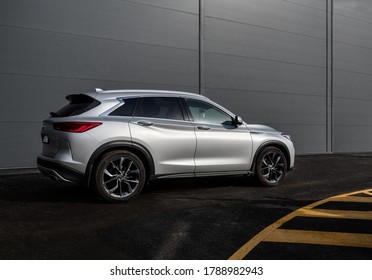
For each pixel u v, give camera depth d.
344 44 13.78
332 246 3.27
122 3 9.10
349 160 10.88
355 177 7.48
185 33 10.05
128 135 4.87
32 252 3.09
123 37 9.12
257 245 3.29
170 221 4.05
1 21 7.69
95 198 5.16
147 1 9.46
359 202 5.04
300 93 12.46
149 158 5.04
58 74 8.30
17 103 7.84
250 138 5.94
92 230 3.71
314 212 4.46
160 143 5.11
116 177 4.83
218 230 3.73
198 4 10.27
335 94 13.48
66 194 5.43
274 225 3.90
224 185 6.33
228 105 10.83
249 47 11.24
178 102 5.45
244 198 5.26
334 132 13.45
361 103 14.35
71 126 4.61
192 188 6.02
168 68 9.79
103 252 3.11
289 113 12.17
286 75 12.09
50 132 4.91
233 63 10.92
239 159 5.83
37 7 8.05
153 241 3.39
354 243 3.35
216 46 10.60
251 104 11.30
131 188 4.98
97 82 8.78
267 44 11.64
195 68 10.23
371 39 14.52
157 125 5.12
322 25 13.08
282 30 11.99
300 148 12.47
